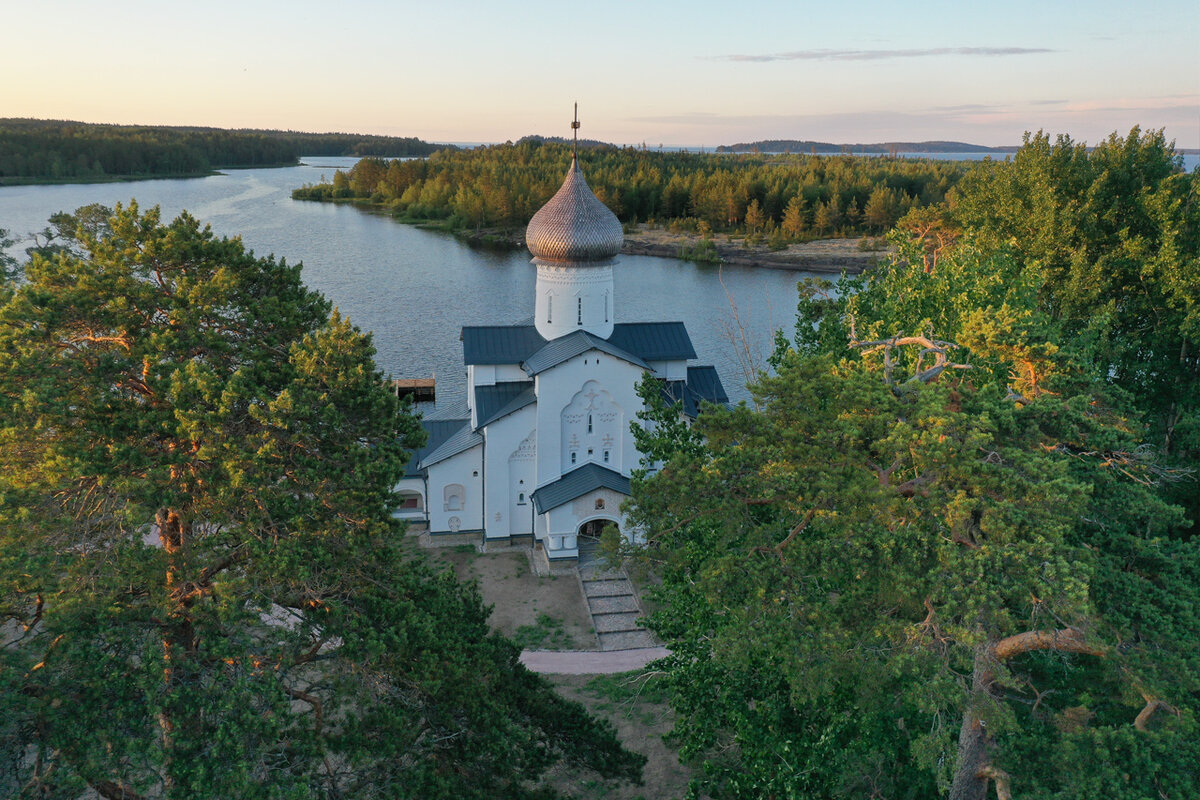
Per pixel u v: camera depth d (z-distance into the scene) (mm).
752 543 21812
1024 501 20109
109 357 23891
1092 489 20344
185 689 19938
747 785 24422
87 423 22922
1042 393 24781
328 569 23109
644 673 39844
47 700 18844
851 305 41406
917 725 24141
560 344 54188
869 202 195875
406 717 22500
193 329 24484
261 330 26766
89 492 22953
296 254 166500
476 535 56094
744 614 20609
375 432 25188
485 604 48031
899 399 23422
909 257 46875
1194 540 23547
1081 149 51688
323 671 23484
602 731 27531
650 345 56719
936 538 19797
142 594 22688
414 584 25359
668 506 22625
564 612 47406
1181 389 44156
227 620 20500
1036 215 48375
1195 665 20000
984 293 37219
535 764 25609
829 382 23359
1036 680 26000
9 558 19641
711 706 26328
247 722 19656
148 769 19281
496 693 25641
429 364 96188
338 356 24688
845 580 22156
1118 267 45500
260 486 22234
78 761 18594
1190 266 41562
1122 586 21359
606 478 52000
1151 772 20562
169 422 22797
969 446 20609
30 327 23453
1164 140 50969
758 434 23125
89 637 20047
